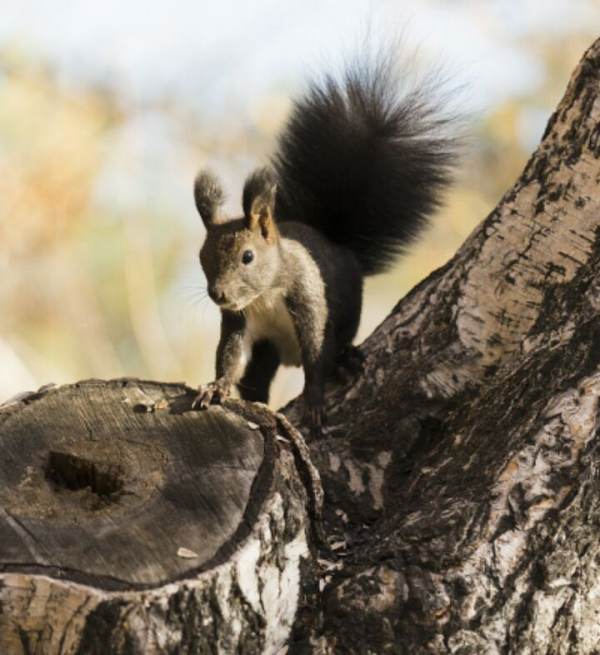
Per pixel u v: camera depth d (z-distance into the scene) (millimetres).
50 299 19969
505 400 8828
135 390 8688
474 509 7988
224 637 7336
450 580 7691
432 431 9695
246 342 11898
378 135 12945
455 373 9781
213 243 11359
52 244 20156
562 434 8156
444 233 19594
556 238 9773
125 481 7855
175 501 7699
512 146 19797
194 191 11805
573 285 9500
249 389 12273
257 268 11258
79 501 7773
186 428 8312
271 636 7602
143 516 7586
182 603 7164
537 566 7766
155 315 19750
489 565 7742
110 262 20156
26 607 7121
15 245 20047
